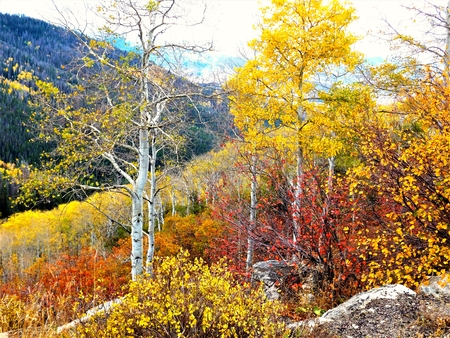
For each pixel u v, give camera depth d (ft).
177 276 12.61
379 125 19.90
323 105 28.94
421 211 15.34
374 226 20.76
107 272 54.19
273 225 29.50
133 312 11.32
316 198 23.68
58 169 23.32
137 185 27.96
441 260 17.06
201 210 105.91
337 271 20.58
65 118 24.13
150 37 26.66
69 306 15.81
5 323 15.28
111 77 24.61
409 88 23.25
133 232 27.99
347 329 14.24
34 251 155.53
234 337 10.85
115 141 23.75
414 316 14.37
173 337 10.97
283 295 21.59
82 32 24.61
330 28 27.86
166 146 34.76
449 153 15.07
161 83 27.68
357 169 17.75
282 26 28.68
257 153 32.76
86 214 123.54
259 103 31.50
